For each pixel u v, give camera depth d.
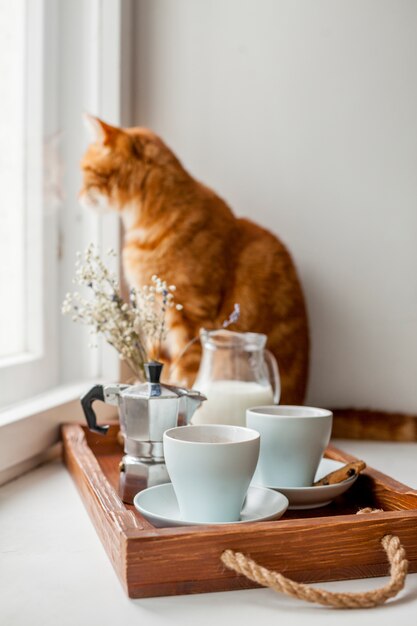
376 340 1.58
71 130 1.56
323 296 1.59
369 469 0.98
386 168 1.56
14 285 1.38
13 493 1.03
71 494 1.02
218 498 0.76
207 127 1.61
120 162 1.46
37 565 0.74
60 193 1.53
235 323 1.44
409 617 0.62
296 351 1.49
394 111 1.56
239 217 1.61
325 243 1.59
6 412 1.15
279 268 1.49
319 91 1.57
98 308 1.12
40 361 1.41
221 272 1.44
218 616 0.62
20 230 1.40
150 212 1.45
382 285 1.58
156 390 0.90
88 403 0.96
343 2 1.56
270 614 0.63
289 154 1.59
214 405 1.05
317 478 0.99
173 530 0.67
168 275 1.43
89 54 1.54
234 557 0.65
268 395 1.08
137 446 0.92
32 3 1.41
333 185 1.58
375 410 1.55
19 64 1.38
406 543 0.72
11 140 1.36
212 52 1.60
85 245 1.56
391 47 1.55
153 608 0.64
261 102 1.59
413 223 1.56
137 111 1.63
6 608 0.63
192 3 1.60
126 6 1.56
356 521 0.71
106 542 0.76
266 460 0.92
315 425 0.91
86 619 0.61
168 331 1.38
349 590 0.68
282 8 1.57
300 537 0.69
